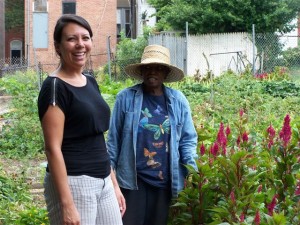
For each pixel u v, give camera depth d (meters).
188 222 2.42
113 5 17.00
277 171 2.45
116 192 2.12
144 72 2.42
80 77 1.96
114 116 2.44
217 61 12.12
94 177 1.91
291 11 12.67
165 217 2.42
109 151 2.43
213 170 2.36
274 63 11.48
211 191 2.39
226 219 2.16
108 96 7.64
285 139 2.46
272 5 12.56
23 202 3.54
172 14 13.02
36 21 16.75
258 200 2.27
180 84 8.89
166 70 2.45
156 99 2.44
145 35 14.10
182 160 2.46
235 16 12.51
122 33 15.26
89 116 1.88
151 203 2.42
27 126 5.58
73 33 1.91
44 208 3.30
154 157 2.39
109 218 1.97
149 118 2.40
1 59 16.03
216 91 8.35
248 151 2.61
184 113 2.46
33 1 16.69
